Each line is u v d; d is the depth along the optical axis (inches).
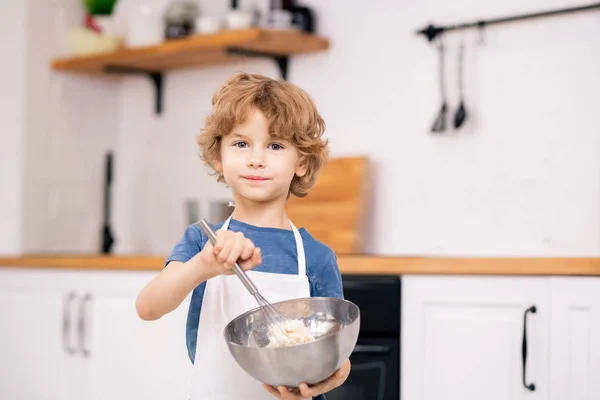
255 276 63.6
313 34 135.0
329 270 65.8
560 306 96.4
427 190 124.8
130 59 144.3
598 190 110.8
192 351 64.8
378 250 129.0
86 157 157.8
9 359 137.0
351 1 132.6
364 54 131.0
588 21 111.7
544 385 97.0
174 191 154.3
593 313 94.9
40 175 149.9
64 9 154.4
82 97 157.0
